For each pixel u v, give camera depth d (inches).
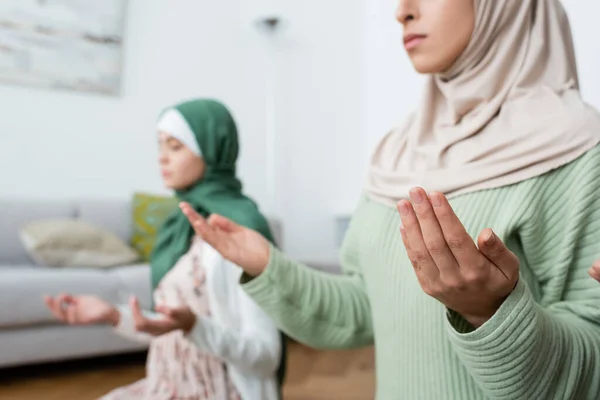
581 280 21.8
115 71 123.1
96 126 121.6
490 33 25.1
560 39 25.8
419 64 26.3
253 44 140.0
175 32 131.3
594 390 19.8
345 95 149.1
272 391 41.6
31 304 76.4
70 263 91.3
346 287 30.2
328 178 146.3
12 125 114.0
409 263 24.2
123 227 110.5
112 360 92.0
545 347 18.2
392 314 25.2
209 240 28.0
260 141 139.6
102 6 122.3
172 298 43.2
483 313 18.0
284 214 141.2
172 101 130.1
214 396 40.3
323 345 30.0
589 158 21.3
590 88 75.3
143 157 126.0
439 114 27.3
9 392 72.8
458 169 23.6
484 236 15.8
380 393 27.5
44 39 116.8
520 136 22.6
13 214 99.7
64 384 77.1
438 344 22.7
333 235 146.2
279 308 28.3
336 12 149.7
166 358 41.3
